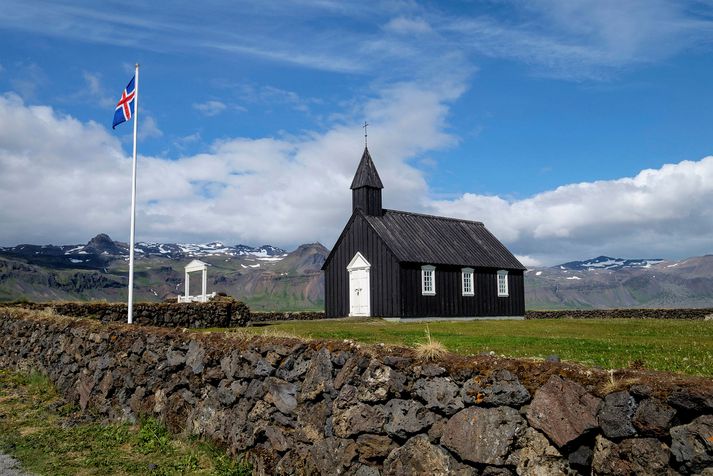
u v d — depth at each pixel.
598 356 12.13
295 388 9.67
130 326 15.91
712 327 27.25
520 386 6.46
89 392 16.09
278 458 9.88
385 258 45.62
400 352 8.09
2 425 14.46
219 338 12.24
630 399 5.53
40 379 19.59
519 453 6.36
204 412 11.99
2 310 26.25
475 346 15.11
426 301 45.78
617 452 5.58
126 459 11.55
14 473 10.85
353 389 8.42
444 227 53.12
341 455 8.45
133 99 25.86
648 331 24.27
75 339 18.02
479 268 50.03
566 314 64.56
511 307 52.69
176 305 34.94
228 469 10.41
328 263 50.25
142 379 14.13
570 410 5.98
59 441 12.91
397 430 7.62
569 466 6.01
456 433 6.91
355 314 47.34
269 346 10.48
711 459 4.87
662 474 5.20
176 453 11.72
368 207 48.47
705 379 5.36
